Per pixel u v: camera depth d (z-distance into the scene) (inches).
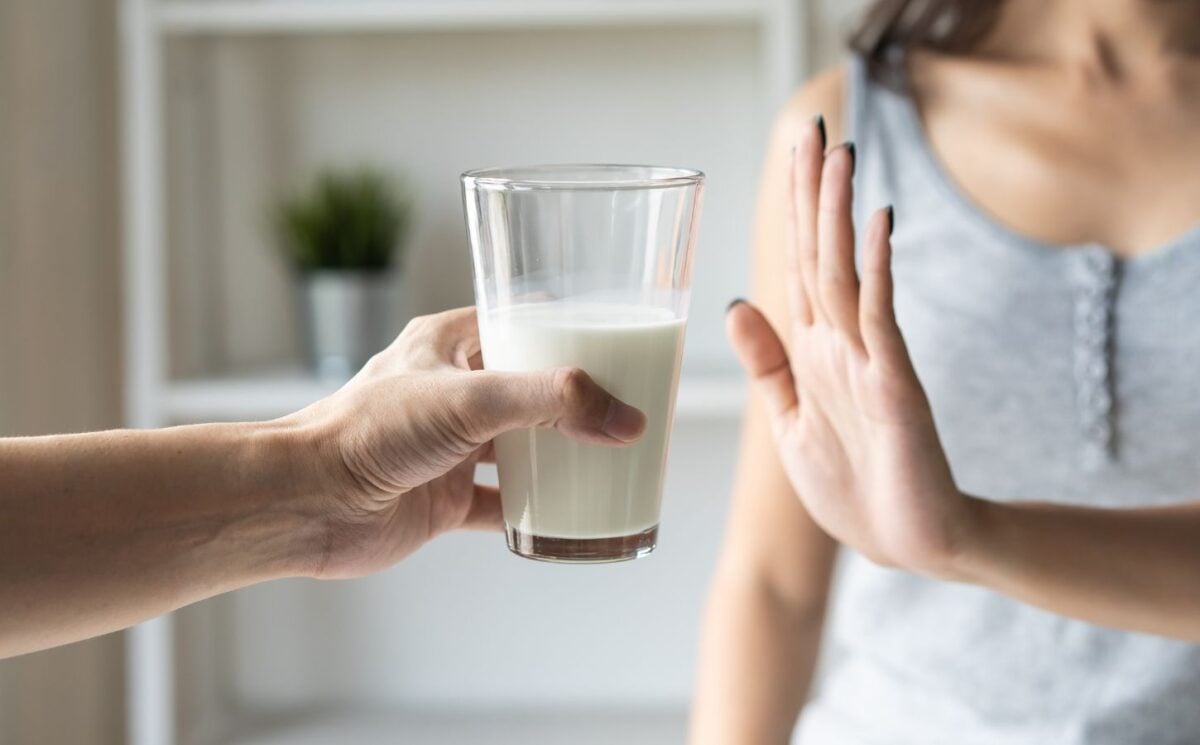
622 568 65.8
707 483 65.2
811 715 41.9
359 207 58.4
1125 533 32.4
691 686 66.1
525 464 28.8
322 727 64.3
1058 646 38.3
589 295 28.2
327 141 64.5
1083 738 37.7
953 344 39.8
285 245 62.4
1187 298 37.9
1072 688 38.2
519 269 28.2
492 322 28.6
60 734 58.6
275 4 56.2
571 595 66.1
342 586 66.3
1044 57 41.9
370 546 29.9
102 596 27.7
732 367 61.5
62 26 58.8
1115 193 39.2
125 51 55.9
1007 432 39.4
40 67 56.8
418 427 28.0
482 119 64.2
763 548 40.6
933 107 41.7
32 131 56.0
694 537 65.5
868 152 41.6
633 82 64.0
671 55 63.9
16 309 54.6
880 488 30.4
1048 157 39.8
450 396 27.8
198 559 28.2
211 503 28.2
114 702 64.3
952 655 39.3
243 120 64.4
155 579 28.0
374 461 28.4
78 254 60.3
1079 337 38.5
